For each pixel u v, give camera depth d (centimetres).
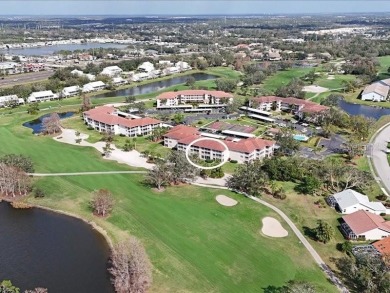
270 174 13488
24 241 10006
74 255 9425
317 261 9150
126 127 17950
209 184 13025
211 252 9425
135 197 12044
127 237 10050
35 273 8738
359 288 8212
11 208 11688
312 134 18225
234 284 8369
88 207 11544
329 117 19262
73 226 10700
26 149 16012
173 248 9550
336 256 9338
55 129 18412
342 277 8594
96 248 9712
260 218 10944
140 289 7988
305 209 11481
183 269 8794
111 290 8206
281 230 10394
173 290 8144
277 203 11788
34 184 12825
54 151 15838
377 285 7800
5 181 12181
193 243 9762
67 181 13100
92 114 19712
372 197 12244
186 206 11538
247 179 12331
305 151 16100
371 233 9844
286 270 8819
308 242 9894
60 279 8538
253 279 8525
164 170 12669
